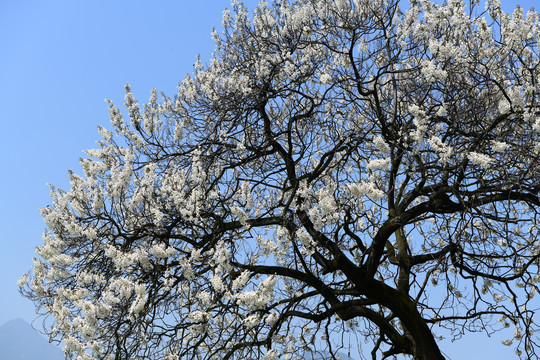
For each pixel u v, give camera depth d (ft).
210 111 32.81
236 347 26.35
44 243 27.02
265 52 33.99
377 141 24.11
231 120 31.73
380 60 32.19
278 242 28.53
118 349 25.02
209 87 33.40
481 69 28.09
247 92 32.32
